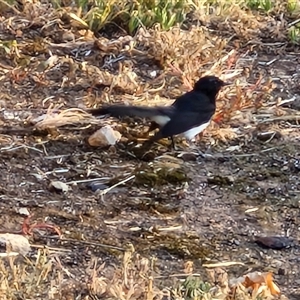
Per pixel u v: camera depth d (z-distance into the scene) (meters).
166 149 9.73
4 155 9.34
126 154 9.57
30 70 11.48
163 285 7.14
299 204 8.80
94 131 9.98
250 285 7.17
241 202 8.78
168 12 13.13
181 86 11.20
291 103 11.14
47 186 8.83
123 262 7.24
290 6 14.11
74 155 9.46
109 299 6.84
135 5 13.20
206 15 13.41
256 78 11.80
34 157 9.38
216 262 7.64
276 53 12.67
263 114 10.75
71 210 8.41
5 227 7.99
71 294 6.93
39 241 7.79
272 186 9.12
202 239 8.04
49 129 9.92
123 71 11.32
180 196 8.80
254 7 14.16
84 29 12.77
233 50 12.20
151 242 7.91
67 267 7.39
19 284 6.88
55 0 13.31
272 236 8.15
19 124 10.06
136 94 10.93
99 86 11.16
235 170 9.43
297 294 7.19
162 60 11.80
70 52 12.13
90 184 8.92
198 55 11.85
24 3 13.21
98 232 8.02
